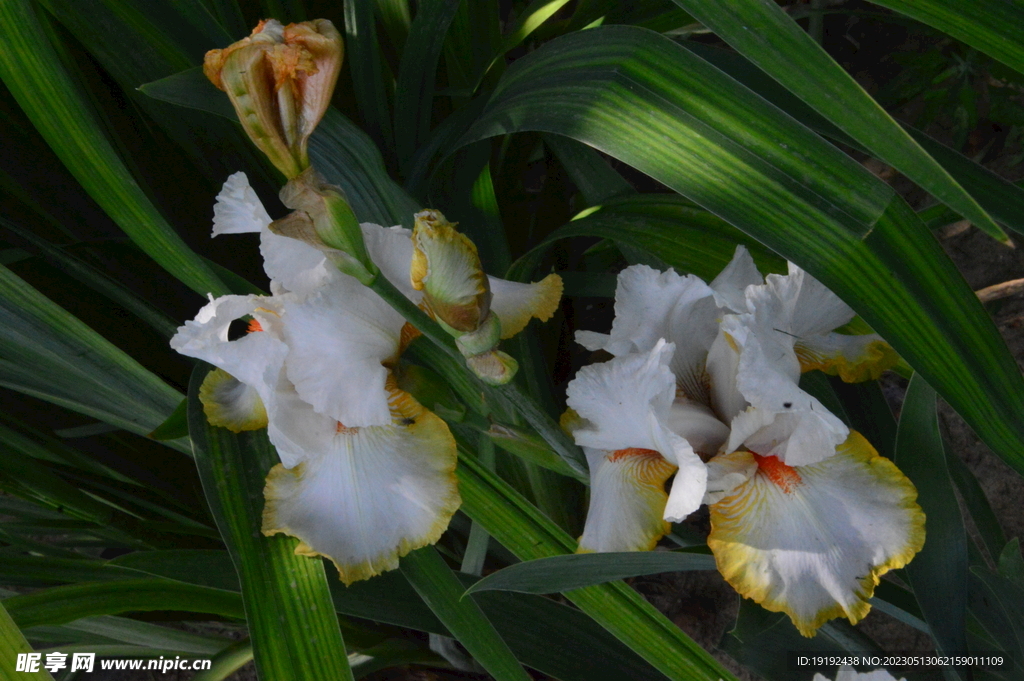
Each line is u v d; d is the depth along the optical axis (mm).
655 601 1080
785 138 761
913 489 766
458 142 867
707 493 771
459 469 828
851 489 769
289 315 762
